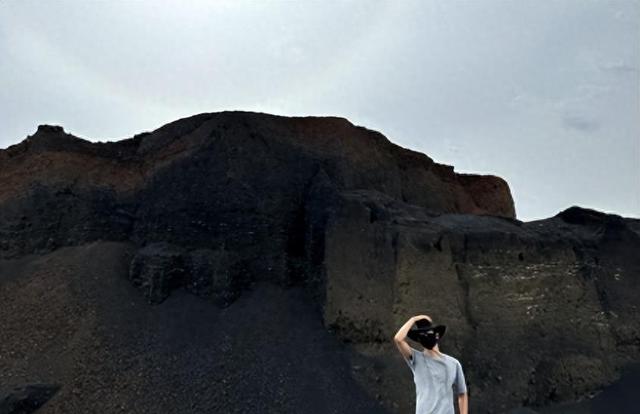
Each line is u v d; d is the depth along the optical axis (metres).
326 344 21.75
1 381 19.09
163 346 20.98
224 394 19.12
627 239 28.33
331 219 24.27
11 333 21.22
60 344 20.75
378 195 26.67
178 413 18.36
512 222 28.48
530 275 24.84
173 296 23.48
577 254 27.02
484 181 39.62
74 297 22.73
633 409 21.20
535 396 20.97
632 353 24.86
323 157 27.72
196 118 28.56
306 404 19.11
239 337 21.58
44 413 17.97
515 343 22.39
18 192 27.22
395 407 19.52
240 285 24.09
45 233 26.11
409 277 22.53
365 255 23.20
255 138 27.05
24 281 23.98
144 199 26.77
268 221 25.30
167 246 25.02
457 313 22.52
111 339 21.00
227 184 25.86
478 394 20.34
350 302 22.34
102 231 26.30
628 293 26.45
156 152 28.23
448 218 27.12
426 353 6.00
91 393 18.78
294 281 24.56
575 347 23.20
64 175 27.48
